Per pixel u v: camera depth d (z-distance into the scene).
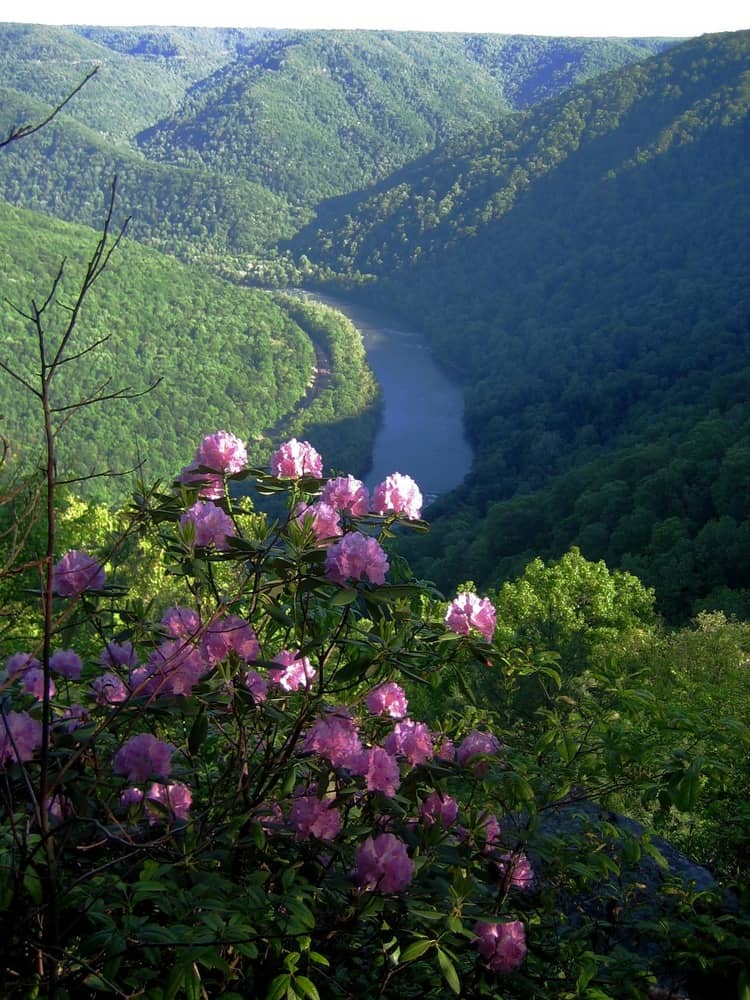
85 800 1.77
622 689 2.71
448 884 1.88
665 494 47.66
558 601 24.53
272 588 2.09
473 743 2.25
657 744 2.69
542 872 2.56
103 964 1.61
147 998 1.58
